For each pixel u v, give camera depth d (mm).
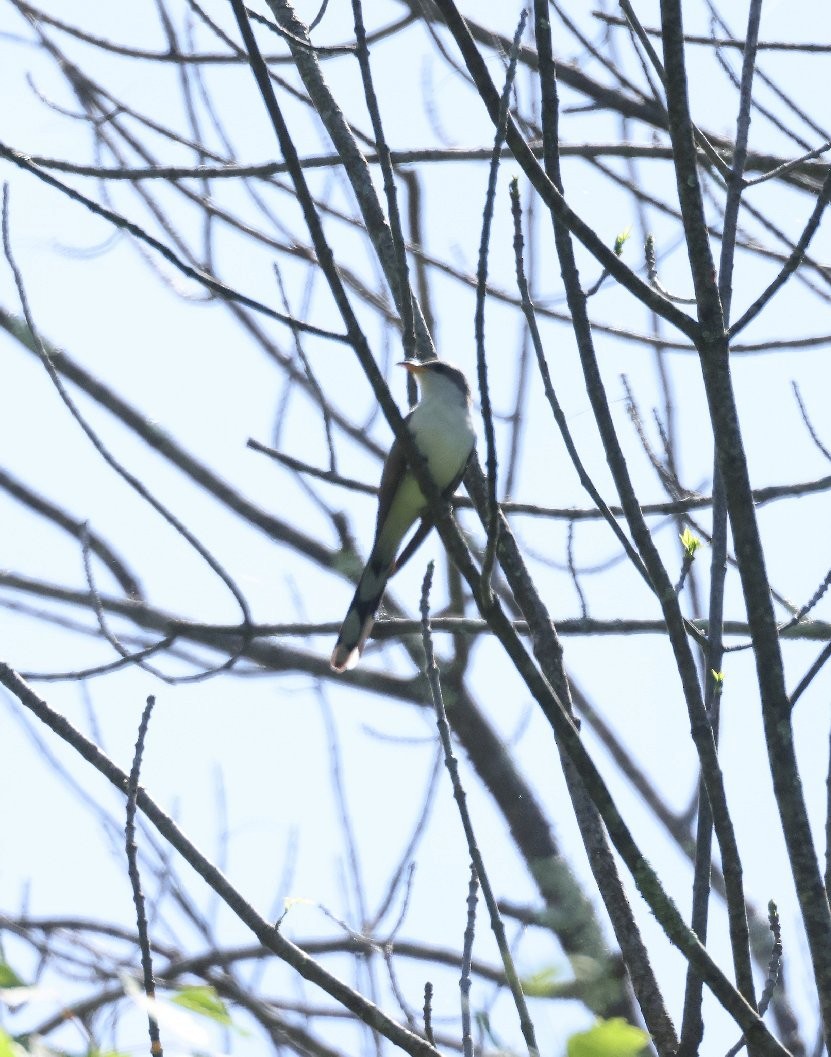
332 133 10727
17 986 4531
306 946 11516
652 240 10234
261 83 6988
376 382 7223
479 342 6801
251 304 7465
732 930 7180
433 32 12547
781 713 7328
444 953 12812
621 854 6797
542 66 8375
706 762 7453
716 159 9508
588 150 13594
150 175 12953
